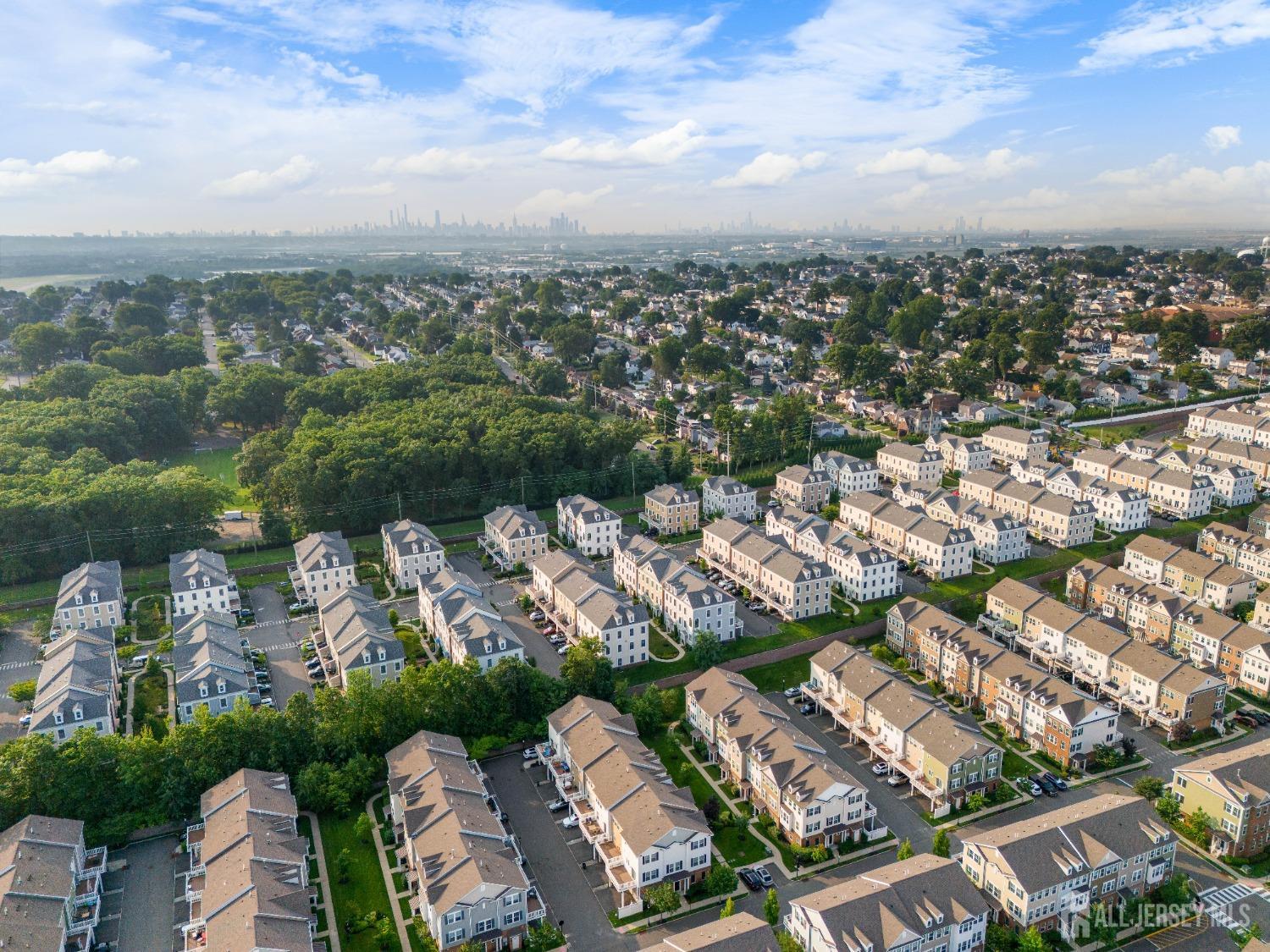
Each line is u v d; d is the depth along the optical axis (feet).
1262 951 317.63
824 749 507.30
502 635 569.23
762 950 322.14
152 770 428.97
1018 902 366.84
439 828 387.14
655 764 450.30
